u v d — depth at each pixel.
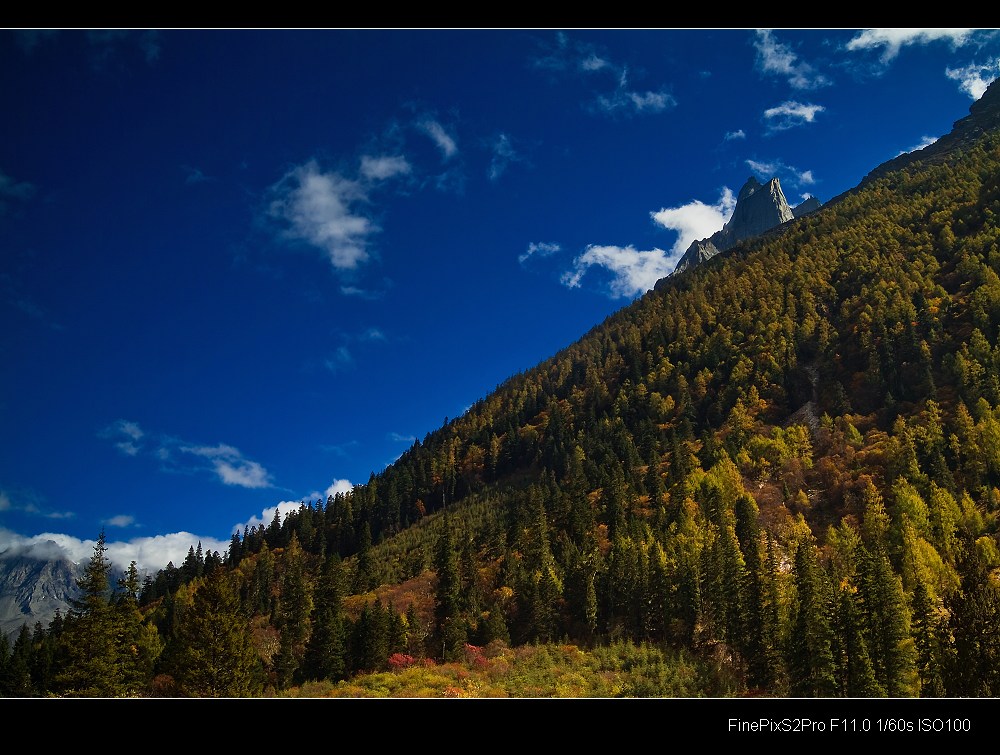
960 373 104.44
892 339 126.06
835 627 45.62
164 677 63.53
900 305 132.75
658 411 147.12
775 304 164.88
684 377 154.75
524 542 94.88
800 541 64.75
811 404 123.88
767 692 50.91
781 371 137.00
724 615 62.12
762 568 60.91
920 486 82.19
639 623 68.12
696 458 110.31
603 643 67.44
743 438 115.00
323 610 76.81
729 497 91.56
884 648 44.38
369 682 49.81
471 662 60.25
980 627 36.81
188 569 148.62
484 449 175.12
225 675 51.59
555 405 178.62
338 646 65.75
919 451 90.62
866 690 41.56
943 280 144.00
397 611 80.44
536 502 107.88
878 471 90.25
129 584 63.56
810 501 92.06
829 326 146.12
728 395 137.12
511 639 71.19
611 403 164.38
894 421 104.31
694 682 50.50
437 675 52.78
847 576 65.69
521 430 173.38
